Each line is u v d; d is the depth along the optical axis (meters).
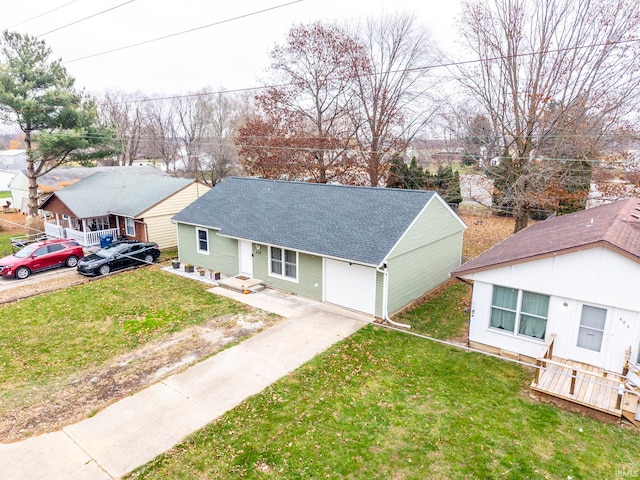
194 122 56.31
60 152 28.84
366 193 17.41
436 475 7.29
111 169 40.12
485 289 11.75
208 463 7.61
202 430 8.53
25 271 19.78
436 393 9.81
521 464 7.54
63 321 14.41
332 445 8.05
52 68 28.47
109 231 25.33
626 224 11.79
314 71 31.50
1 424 8.85
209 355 11.72
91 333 13.42
